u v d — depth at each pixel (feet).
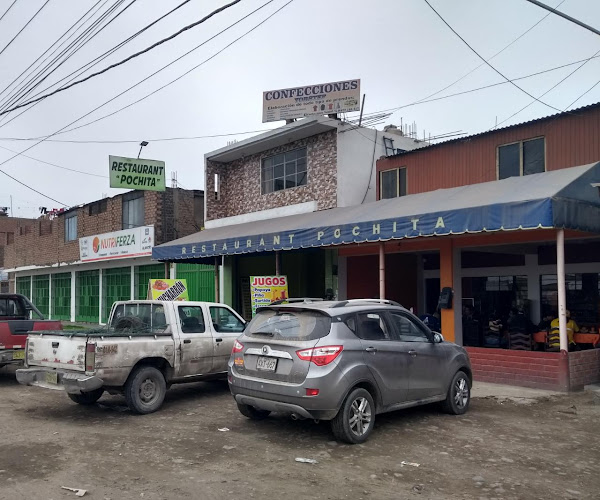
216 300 58.08
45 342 29.48
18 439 23.86
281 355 23.15
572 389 32.96
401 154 54.75
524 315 47.93
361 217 43.42
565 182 34.14
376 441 23.38
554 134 44.21
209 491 17.70
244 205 68.69
